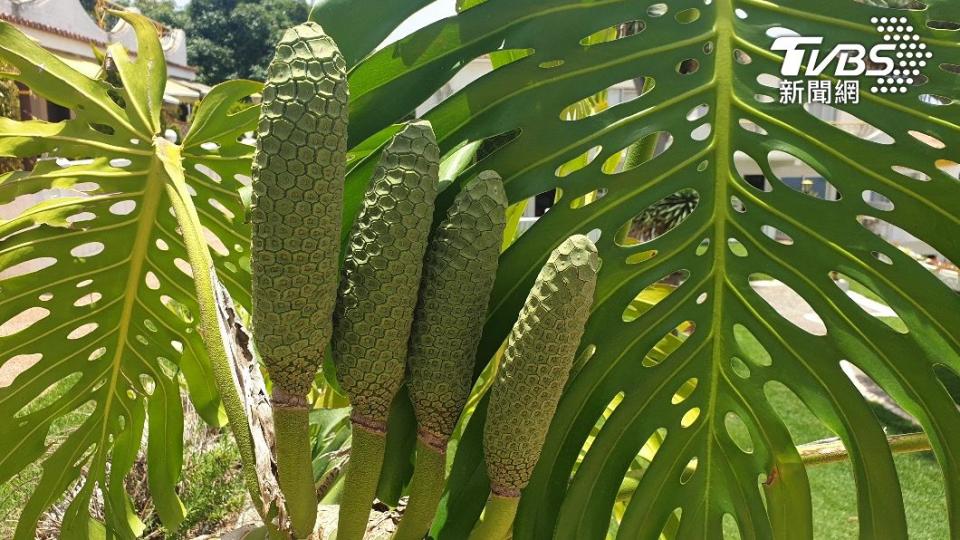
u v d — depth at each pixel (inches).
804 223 18.5
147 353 32.2
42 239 26.9
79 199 26.8
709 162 18.7
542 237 18.7
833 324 18.7
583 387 19.3
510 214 30.9
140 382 32.9
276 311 13.6
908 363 18.4
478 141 18.9
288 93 12.7
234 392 16.8
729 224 18.9
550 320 13.8
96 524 34.1
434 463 16.7
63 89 24.6
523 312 14.4
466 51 18.3
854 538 62.1
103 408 32.6
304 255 13.2
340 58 13.3
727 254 19.0
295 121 12.6
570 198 18.6
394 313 14.5
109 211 27.6
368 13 17.4
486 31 18.2
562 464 19.6
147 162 27.0
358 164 18.6
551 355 14.1
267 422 16.2
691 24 18.5
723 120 18.6
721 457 19.9
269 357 14.3
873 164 18.0
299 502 15.8
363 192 18.9
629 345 19.3
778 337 19.1
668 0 18.4
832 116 101.2
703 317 19.3
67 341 30.0
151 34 25.8
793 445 19.3
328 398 36.6
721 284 19.1
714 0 18.6
